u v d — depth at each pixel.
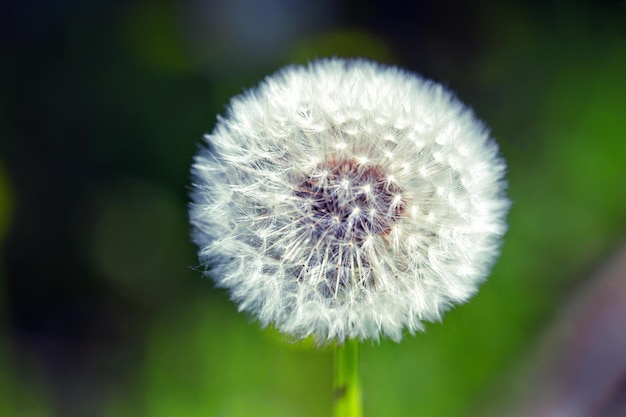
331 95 0.22
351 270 0.22
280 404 0.28
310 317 0.21
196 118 0.34
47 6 0.37
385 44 0.37
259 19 0.36
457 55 0.36
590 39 0.34
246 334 0.28
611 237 0.30
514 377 0.28
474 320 0.28
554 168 0.31
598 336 0.29
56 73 0.36
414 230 0.22
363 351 0.28
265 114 0.22
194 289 0.30
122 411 0.29
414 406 0.28
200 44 0.36
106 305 0.31
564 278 0.29
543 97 0.34
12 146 0.34
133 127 0.34
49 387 0.30
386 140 0.22
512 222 0.30
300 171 0.22
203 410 0.28
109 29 0.36
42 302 0.32
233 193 0.22
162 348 0.29
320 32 0.37
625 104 0.32
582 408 0.28
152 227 0.32
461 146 0.22
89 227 0.33
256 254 0.22
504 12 0.36
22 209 0.33
